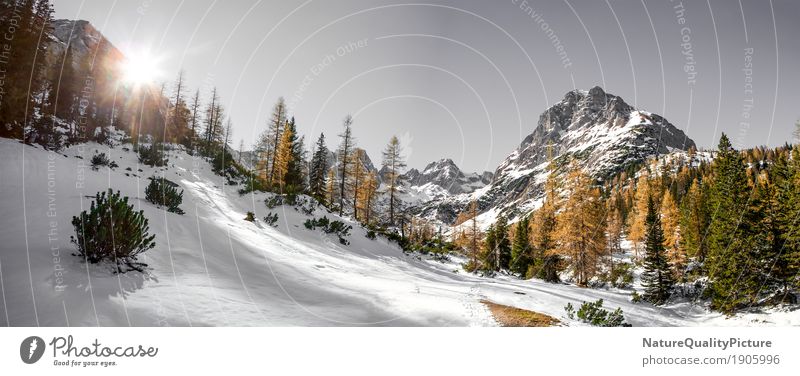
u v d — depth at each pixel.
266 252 11.34
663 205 39.16
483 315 7.23
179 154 32.69
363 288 9.04
